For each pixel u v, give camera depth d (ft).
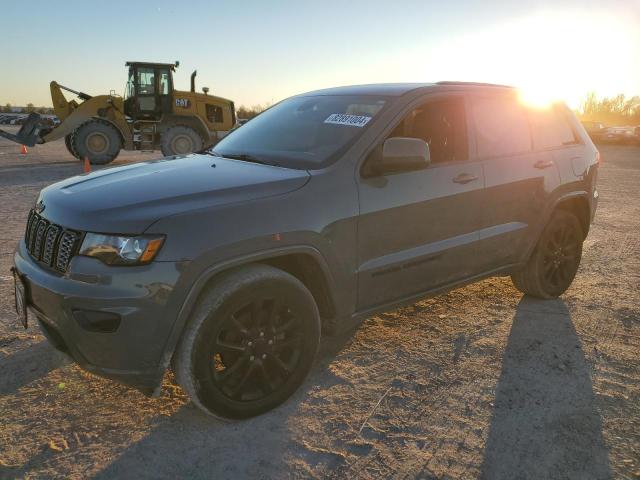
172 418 9.44
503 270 13.61
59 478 7.91
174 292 8.15
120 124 57.16
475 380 10.84
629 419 9.59
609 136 108.06
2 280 15.97
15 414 9.44
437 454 8.55
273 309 9.20
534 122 14.28
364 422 9.37
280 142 11.75
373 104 11.64
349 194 10.07
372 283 10.67
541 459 8.48
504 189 12.85
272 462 8.32
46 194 9.88
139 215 8.29
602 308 14.83
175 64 56.65
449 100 12.37
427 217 11.34
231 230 8.60
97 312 8.05
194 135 57.16
